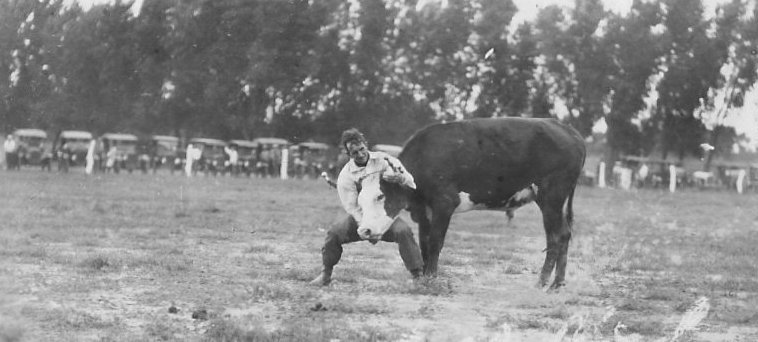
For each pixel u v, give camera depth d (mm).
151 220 19859
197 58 62781
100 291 10086
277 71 63000
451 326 8672
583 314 9570
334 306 9398
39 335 7723
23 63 56844
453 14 68125
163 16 61812
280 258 13984
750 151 68812
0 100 56719
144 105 62844
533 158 11773
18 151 49625
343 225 11016
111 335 7762
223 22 62500
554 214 11805
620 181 62594
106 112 61562
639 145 67562
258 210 24844
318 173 60375
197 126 66125
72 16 58969
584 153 12203
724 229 24344
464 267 13805
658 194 51031
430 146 11656
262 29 61938
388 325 8633
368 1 66438
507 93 68188
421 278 11047
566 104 67625
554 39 65938
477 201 11812
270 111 67062
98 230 17234
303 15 63031
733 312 9898
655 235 21250
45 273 11328
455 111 69938
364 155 10836
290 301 9852
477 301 10281
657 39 64188
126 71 61500
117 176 45688
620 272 13961
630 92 64500
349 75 67812
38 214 20297
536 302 10305
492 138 11711
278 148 60031
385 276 12023
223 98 64125
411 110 69812
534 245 17734
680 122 65875
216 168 56000
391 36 68750
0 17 55594
